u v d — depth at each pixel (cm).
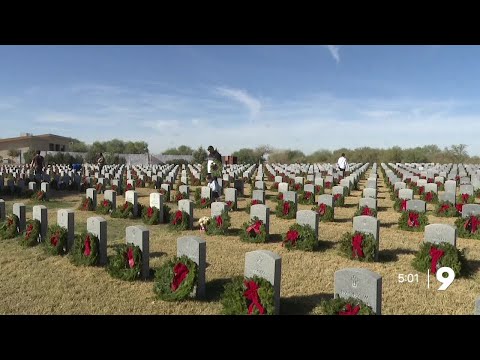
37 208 1112
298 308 695
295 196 1539
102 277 848
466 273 866
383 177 3491
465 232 1184
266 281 638
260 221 1157
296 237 1060
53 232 1014
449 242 887
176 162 6775
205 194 1741
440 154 6975
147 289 784
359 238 965
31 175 2583
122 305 706
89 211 1655
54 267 913
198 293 745
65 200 2008
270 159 7681
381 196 2184
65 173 2778
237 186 2222
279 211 1498
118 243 1137
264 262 654
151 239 1174
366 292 586
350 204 1845
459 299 732
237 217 1536
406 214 1303
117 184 2205
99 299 732
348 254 980
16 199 2006
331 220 1435
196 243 745
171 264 748
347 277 602
